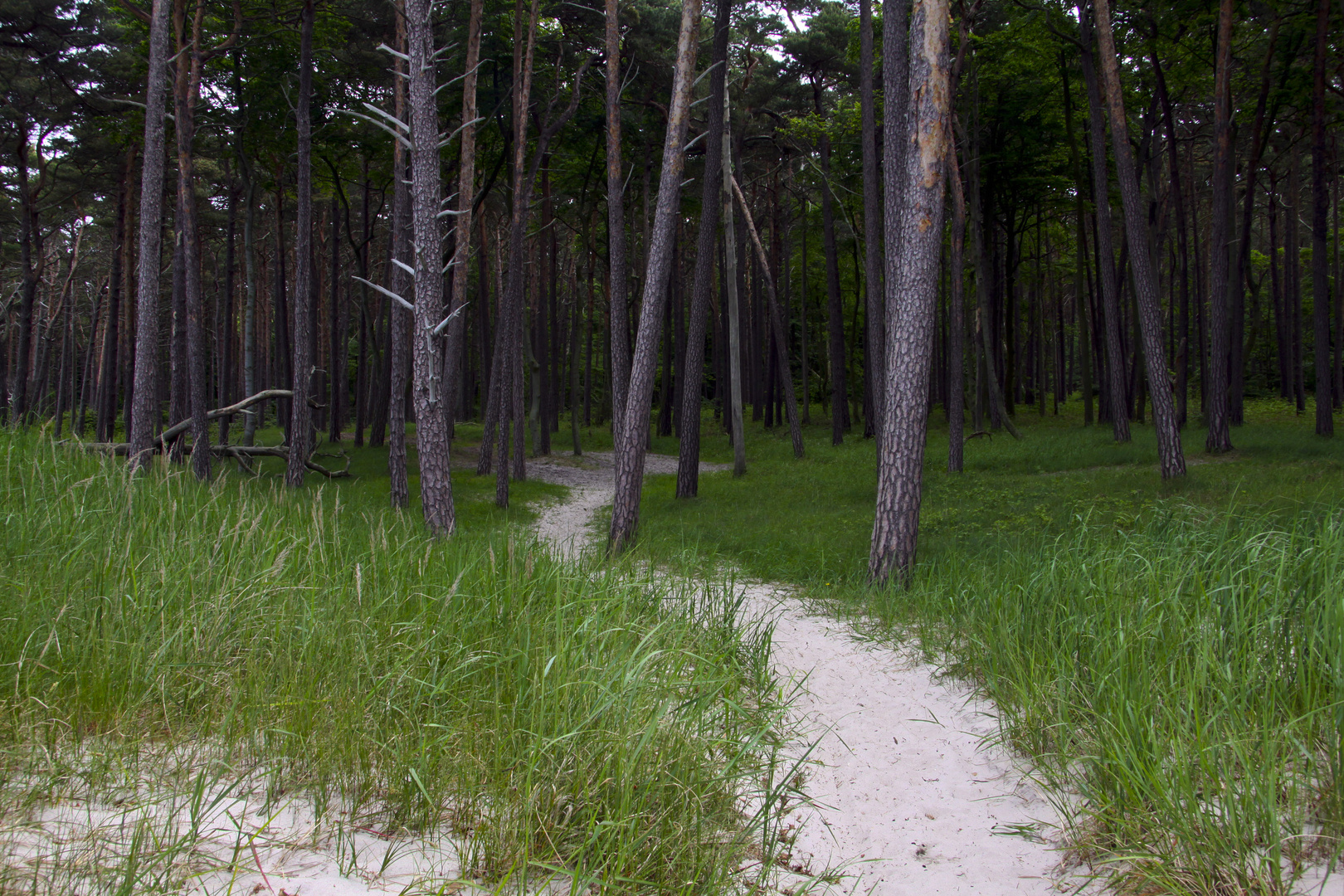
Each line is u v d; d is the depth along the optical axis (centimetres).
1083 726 408
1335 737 324
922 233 884
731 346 2256
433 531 956
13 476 712
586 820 304
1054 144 2847
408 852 290
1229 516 667
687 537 1297
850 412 3853
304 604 455
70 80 2303
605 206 3462
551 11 2225
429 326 1070
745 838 321
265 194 3309
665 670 418
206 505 664
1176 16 1989
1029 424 3081
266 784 325
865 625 729
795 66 2811
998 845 349
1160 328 1430
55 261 3528
